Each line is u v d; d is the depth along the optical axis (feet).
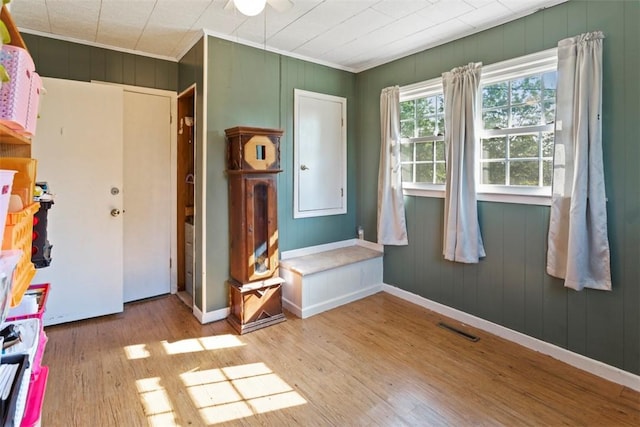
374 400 6.68
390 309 11.10
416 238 11.39
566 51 7.57
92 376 7.33
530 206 8.55
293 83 11.64
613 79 7.09
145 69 11.28
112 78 10.71
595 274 7.36
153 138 11.70
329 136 12.75
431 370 7.69
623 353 7.18
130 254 11.50
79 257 9.88
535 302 8.54
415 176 11.54
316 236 12.62
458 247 9.61
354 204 13.69
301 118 11.93
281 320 10.18
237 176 9.79
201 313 10.10
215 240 10.14
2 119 3.09
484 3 8.05
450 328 9.77
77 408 6.33
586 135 7.26
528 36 8.40
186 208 12.42
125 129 11.17
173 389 6.97
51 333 9.24
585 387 7.09
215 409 6.41
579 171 7.31
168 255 12.24
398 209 11.66
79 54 10.16
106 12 8.47
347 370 7.69
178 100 11.99
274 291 10.09
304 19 8.92
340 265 11.22
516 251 8.86
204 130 9.79
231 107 10.25
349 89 13.23
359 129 13.38
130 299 11.55
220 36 9.88
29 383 3.14
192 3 8.07
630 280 7.06
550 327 8.28
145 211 11.71
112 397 6.68
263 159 9.84
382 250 12.66
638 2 6.76
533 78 8.58
